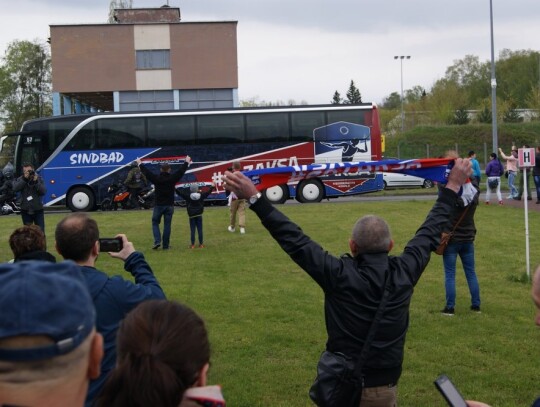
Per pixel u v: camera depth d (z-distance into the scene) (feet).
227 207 96.12
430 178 17.17
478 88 342.85
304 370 24.22
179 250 54.24
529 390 22.00
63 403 5.56
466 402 9.36
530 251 50.39
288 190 102.01
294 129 104.94
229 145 104.47
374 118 105.19
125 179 102.58
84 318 5.65
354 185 102.17
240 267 45.93
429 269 43.83
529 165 40.81
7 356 5.33
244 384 22.79
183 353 6.70
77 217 13.96
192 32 165.78
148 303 7.22
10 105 229.25
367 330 13.65
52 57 161.68
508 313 31.81
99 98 177.47
